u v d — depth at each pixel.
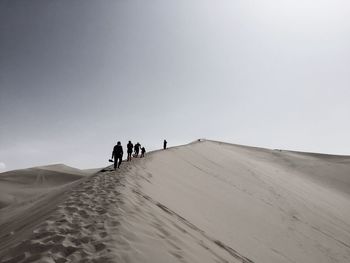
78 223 7.04
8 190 50.03
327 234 18.94
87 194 10.25
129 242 6.10
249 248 10.98
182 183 17.38
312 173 46.34
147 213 8.73
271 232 14.88
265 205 20.42
